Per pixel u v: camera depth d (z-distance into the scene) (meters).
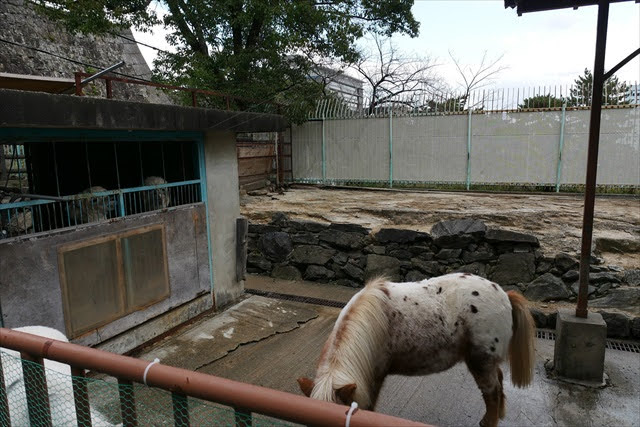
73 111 3.00
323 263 6.89
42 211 4.26
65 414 2.09
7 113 2.57
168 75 10.77
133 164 4.95
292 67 11.45
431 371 3.01
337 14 10.46
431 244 6.23
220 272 5.47
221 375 4.04
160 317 4.57
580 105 9.07
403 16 11.24
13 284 3.19
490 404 3.04
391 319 2.81
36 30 10.76
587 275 3.86
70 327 3.61
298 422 1.12
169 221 4.62
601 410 3.51
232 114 4.87
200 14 10.16
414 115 10.34
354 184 11.24
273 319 5.26
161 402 3.10
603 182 9.00
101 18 9.24
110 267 3.96
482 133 9.80
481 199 8.63
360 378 2.45
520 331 3.09
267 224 7.33
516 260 5.69
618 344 4.61
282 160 11.21
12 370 2.16
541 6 3.87
